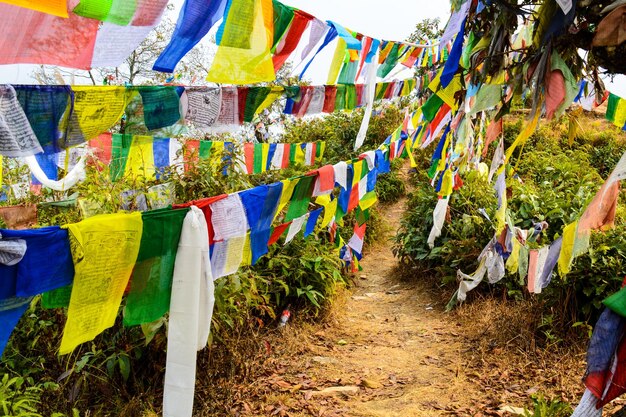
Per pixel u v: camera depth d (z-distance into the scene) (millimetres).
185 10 1681
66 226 1583
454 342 4875
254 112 2760
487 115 7355
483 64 2312
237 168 4516
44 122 1711
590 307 4391
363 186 5027
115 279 1785
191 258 2002
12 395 2424
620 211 5887
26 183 3596
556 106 1939
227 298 3572
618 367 1931
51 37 1392
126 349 3189
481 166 7941
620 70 1864
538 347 4359
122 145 3037
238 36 1885
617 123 4195
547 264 3592
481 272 5086
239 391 3613
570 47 1998
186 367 2002
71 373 2939
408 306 6395
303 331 5055
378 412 3512
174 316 2004
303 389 3865
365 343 5043
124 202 3426
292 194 3326
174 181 3863
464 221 6434
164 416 2012
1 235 1399
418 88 5262
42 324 2979
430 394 3787
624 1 1666
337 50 2787
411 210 9039
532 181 9203
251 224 2641
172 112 2299
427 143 6047
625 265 4438
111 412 3002
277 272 5402
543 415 2908
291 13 2170
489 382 3910
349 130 12430
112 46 1519
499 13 2199
